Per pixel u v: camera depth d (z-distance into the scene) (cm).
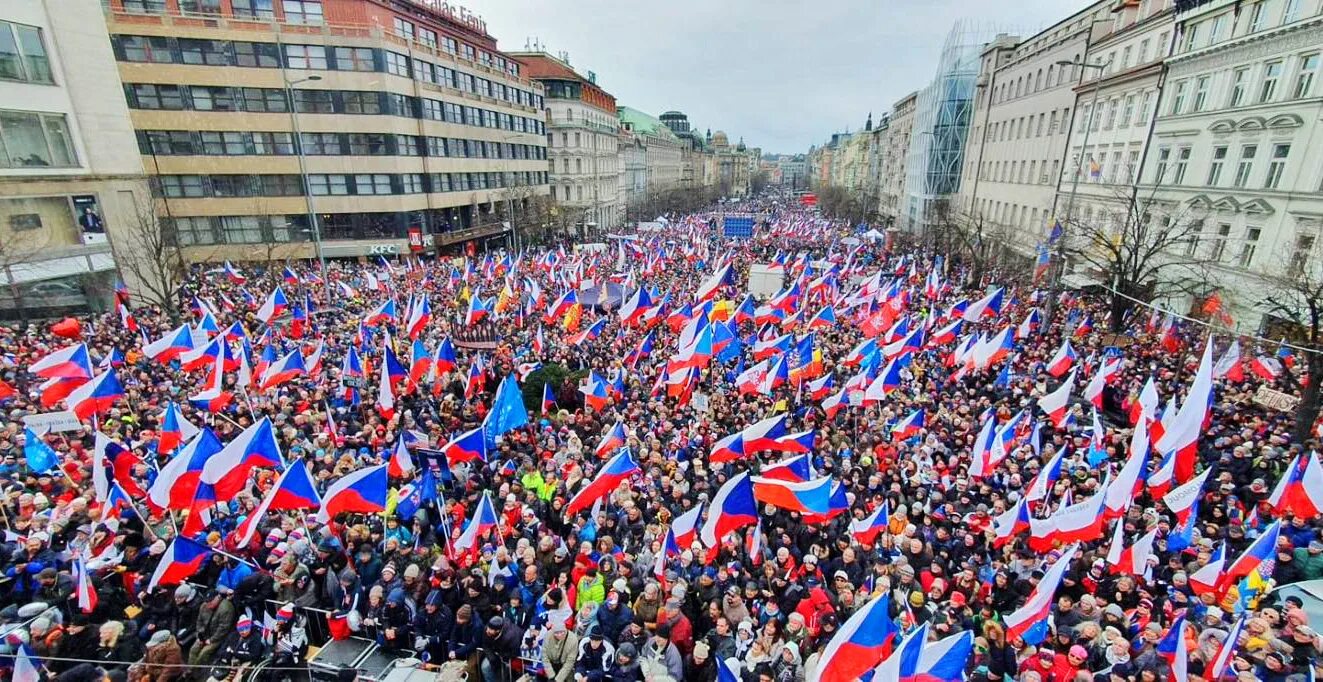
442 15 5697
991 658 813
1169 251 2961
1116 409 1950
